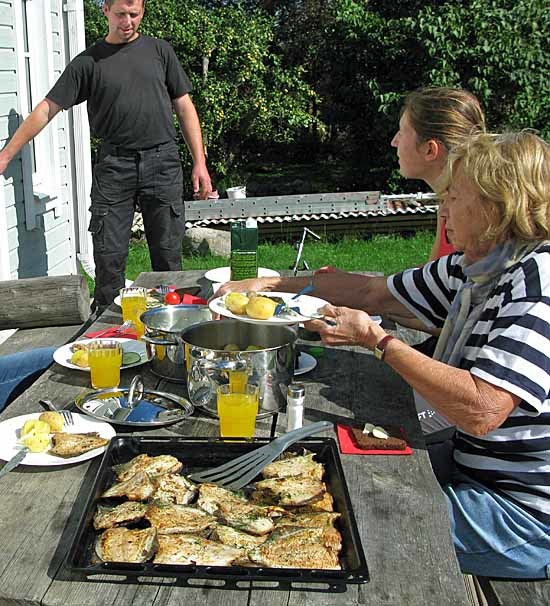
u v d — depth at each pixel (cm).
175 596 137
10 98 566
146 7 1125
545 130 1088
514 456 202
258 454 177
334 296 291
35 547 151
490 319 203
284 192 1297
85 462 186
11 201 574
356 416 217
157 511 156
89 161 757
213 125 1185
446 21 1078
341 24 1228
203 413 214
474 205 204
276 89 1246
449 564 149
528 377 185
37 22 634
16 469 182
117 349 230
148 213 524
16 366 306
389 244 930
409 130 302
